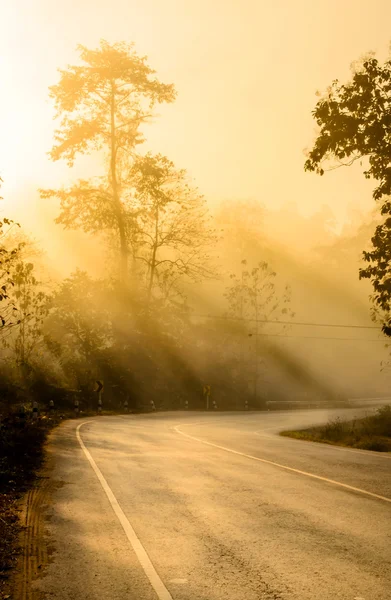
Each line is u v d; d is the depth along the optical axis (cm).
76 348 7694
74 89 7738
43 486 1714
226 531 1197
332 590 859
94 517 1318
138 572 942
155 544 1102
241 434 3888
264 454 2584
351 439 3572
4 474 1830
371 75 3025
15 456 2214
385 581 897
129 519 1299
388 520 1297
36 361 6812
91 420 5122
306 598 829
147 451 2633
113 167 8019
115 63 7731
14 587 879
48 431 3531
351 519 1305
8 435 2600
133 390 7856
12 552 1048
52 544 1102
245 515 1341
